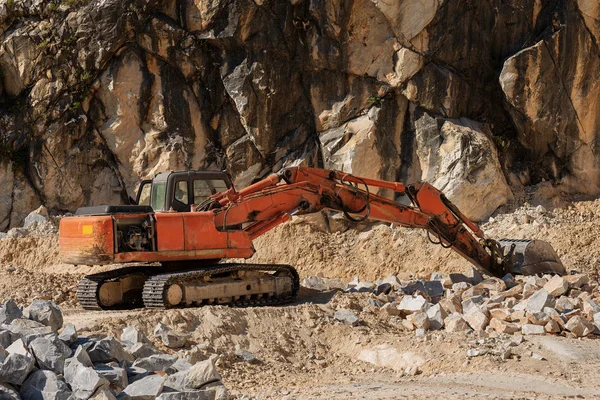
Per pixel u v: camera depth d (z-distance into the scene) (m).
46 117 21.52
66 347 7.20
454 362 9.81
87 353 7.39
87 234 12.36
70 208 21.59
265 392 8.38
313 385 8.87
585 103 20.03
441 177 19.64
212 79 20.97
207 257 13.01
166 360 7.88
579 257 17.53
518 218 19.34
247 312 11.46
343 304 12.59
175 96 21.11
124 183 21.42
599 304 12.76
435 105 20.00
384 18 19.94
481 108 20.61
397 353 10.38
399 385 8.70
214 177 13.77
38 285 15.38
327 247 19.44
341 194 14.29
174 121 21.14
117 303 13.37
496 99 20.66
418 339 10.77
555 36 19.78
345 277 18.69
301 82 20.69
